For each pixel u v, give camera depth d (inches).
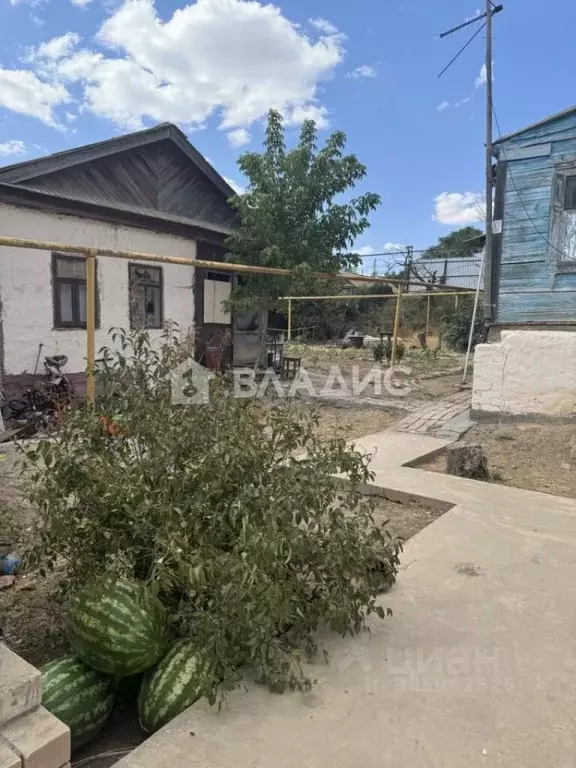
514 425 326.0
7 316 327.9
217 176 486.0
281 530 94.3
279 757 77.8
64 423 113.2
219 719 85.0
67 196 355.6
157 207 439.5
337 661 100.9
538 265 328.5
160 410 112.3
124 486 96.3
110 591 90.8
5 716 70.4
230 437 104.0
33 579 135.9
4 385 327.0
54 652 109.4
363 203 422.0
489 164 332.8
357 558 105.7
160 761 76.7
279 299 469.4
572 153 311.7
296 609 96.4
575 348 312.0
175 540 88.9
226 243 441.1
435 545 154.1
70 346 362.6
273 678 90.1
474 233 1646.2
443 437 300.5
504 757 78.4
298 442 118.2
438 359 724.0
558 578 135.0
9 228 326.6
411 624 114.0
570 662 101.3
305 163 412.8
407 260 1202.6
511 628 112.8
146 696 89.1
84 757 86.6
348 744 80.4
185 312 454.6
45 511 106.1
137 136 409.1
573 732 83.6
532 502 191.3
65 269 358.9
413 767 76.4
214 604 89.7
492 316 345.4
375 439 291.9
